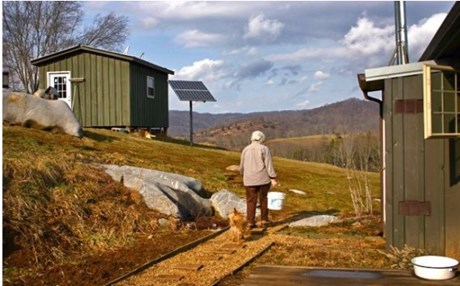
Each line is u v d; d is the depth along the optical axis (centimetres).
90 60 2111
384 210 816
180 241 820
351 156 1327
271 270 508
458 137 669
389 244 726
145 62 2183
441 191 709
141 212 906
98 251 746
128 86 2077
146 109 2273
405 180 719
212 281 620
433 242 711
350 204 1285
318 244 820
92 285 600
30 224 720
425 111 652
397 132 721
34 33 3888
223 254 750
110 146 1440
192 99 2111
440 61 693
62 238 741
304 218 1031
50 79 2152
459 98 693
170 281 619
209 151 1886
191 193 1034
